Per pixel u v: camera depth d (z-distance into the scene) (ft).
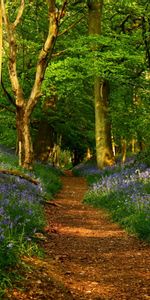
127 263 28.02
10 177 48.62
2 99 98.07
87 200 59.06
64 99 118.21
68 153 244.22
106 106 93.66
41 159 116.88
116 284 23.62
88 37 75.56
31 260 25.32
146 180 53.47
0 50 35.12
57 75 75.97
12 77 63.93
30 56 98.43
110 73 77.00
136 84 87.76
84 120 125.29
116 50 77.05
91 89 118.93
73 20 96.22
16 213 32.86
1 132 123.75
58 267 26.17
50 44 62.69
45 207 50.52
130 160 91.61
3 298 18.84
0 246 22.36
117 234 37.81
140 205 41.47
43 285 21.71
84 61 74.54
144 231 34.68
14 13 86.07
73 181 97.55
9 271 21.50
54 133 130.52
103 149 92.22
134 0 80.02
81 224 42.96
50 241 33.42
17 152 78.23
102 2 89.61
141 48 84.58
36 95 64.75
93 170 103.04
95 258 29.40
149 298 21.29
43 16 96.32
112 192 54.13
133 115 89.15
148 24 81.76
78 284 23.44
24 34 99.60
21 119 65.10
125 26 94.17
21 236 26.63
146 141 81.15
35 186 52.54
